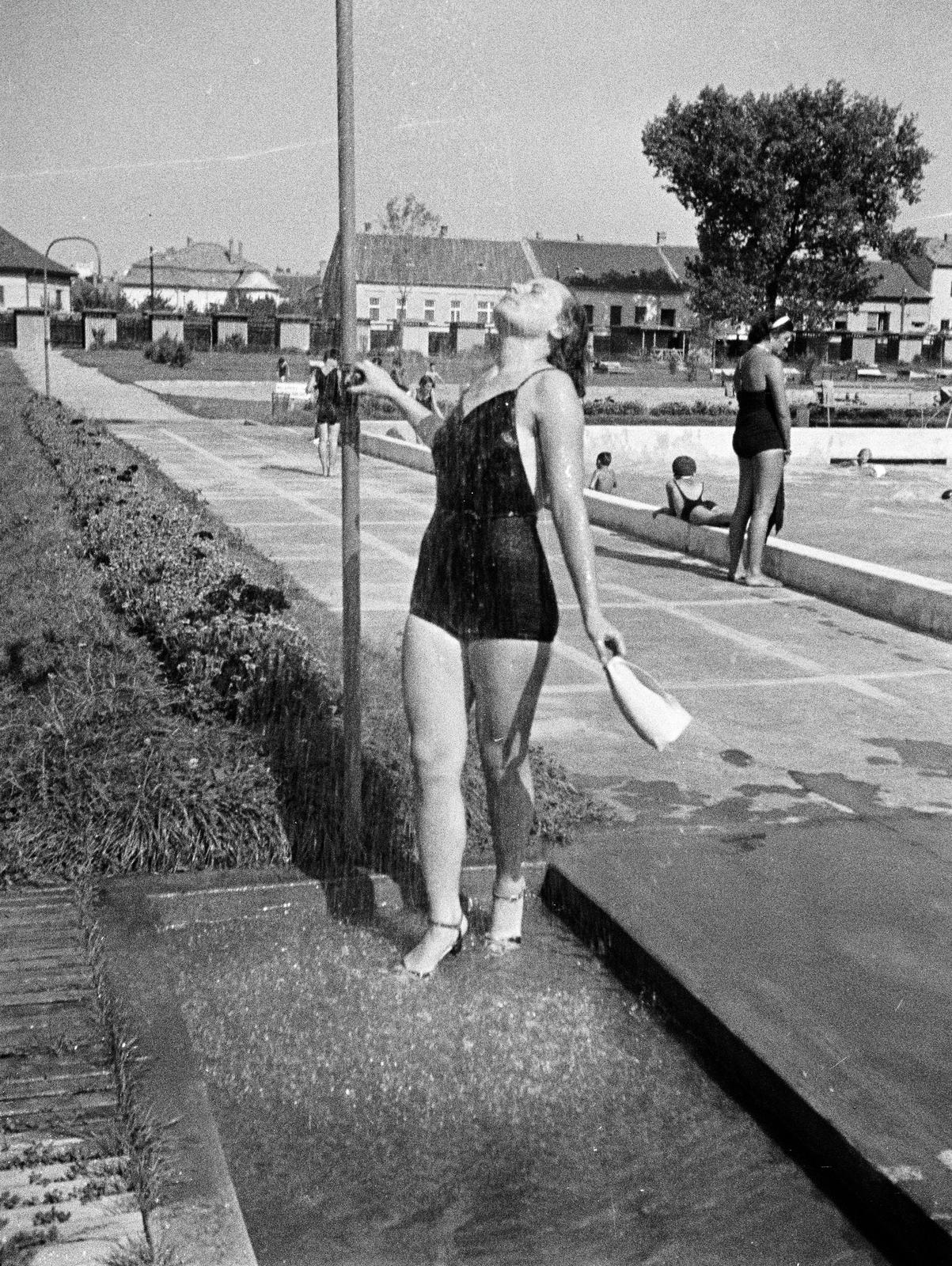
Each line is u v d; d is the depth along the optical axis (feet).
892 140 184.34
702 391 164.25
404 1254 8.33
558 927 13.30
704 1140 9.67
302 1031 10.95
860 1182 8.80
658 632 27.07
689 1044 11.00
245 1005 11.33
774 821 16.06
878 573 29.27
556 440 11.12
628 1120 9.89
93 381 131.85
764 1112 10.01
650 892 13.14
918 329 294.66
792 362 203.62
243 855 13.75
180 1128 8.87
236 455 65.31
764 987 11.14
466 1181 9.11
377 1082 10.26
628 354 260.21
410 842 14.11
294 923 12.96
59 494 39.52
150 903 12.66
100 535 30.12
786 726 20.45
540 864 13.99
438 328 67.67
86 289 276.21
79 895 12.64
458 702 11.59
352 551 13.42
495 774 12.08
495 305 11.78
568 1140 9.62
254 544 36.52
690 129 187.01
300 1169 9.17
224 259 303.07
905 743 19.72
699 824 15.76
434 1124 9.75
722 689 22.67
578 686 22.61
